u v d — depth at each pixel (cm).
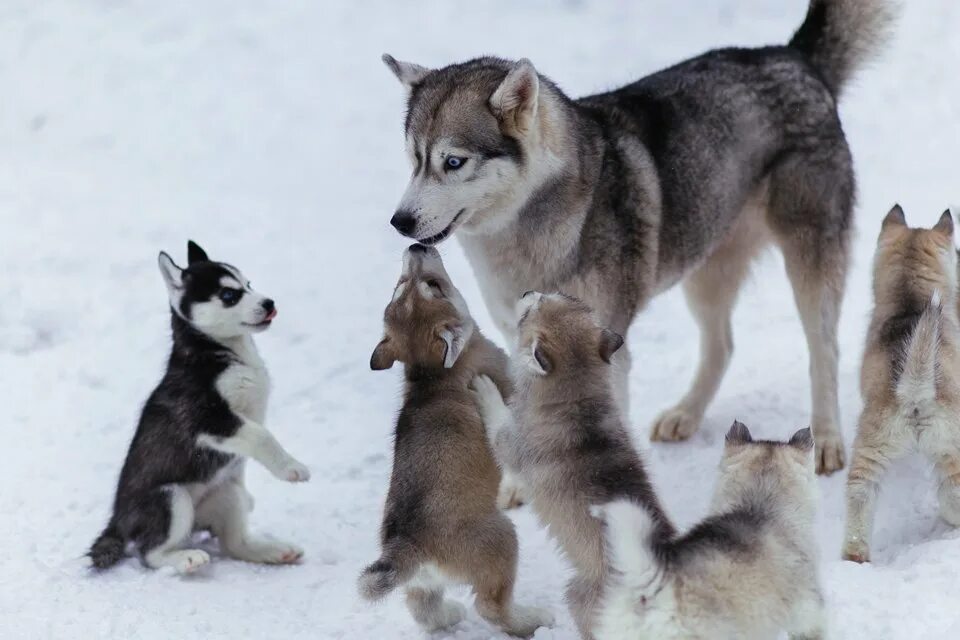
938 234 1256
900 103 2516
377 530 1303
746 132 1394
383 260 2092
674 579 796
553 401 986
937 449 1110
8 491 1389
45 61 2969
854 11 1534
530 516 1298
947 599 983
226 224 2255
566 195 1238
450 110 1202
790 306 1831
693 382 1510
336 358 1762
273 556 1232
